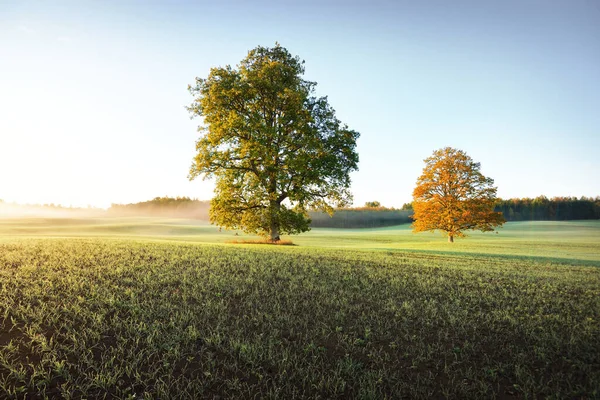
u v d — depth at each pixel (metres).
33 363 5.32
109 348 5.94
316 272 13.16
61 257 13.20
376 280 12.37
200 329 6.98
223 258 15.20
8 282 9.14
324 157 28.12
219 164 28.00
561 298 10.91
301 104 28.06
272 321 7.64
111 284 9.61
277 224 30.34
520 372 5.93
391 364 6.15
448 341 7.20
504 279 13.80
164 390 4.92
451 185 43.22
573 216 111.19
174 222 90.81
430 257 20.81
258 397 4.98
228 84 27.48
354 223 107.25
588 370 6.10
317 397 5.03
